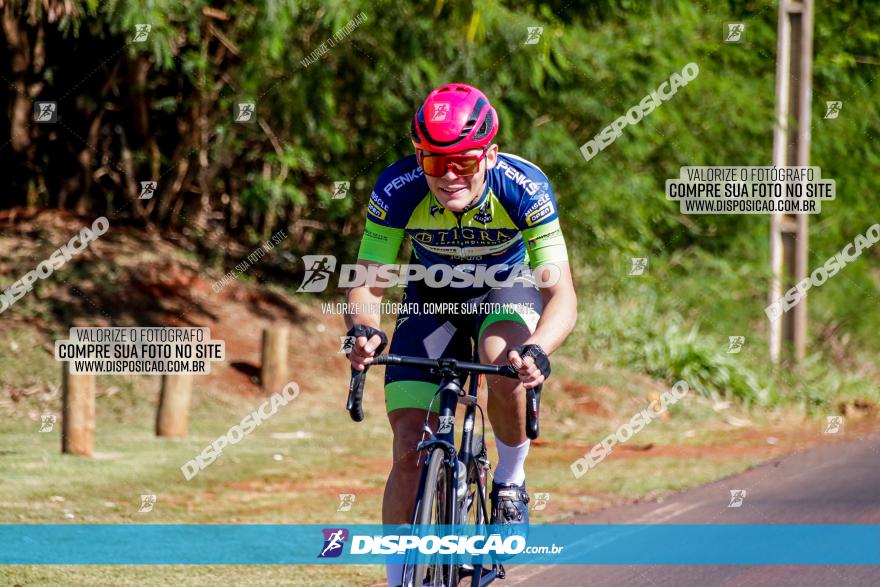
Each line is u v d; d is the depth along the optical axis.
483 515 7.85
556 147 23.58
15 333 19.70
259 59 21.61
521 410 7.79
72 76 24.06
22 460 14.47
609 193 24.73
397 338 8.30
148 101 24.69
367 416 19.14
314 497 13.16
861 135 31.80
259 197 23.69
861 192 32.09
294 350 21.80
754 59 28.94
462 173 7.21
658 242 27.55
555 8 25.06
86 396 15.04
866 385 24.89
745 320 27.44
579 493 13.84
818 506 12.75
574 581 9.41
